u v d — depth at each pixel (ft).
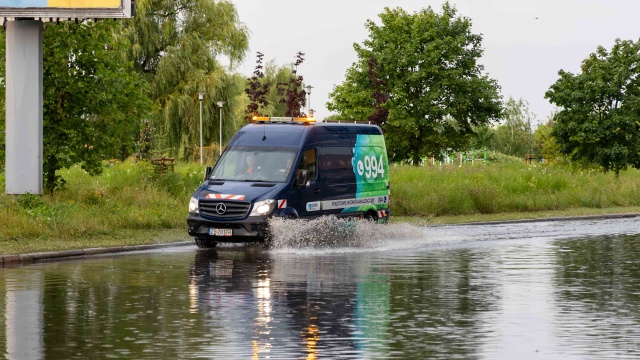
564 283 56.13
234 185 78.02
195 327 40.57
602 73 182.29
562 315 44.14
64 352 35.27
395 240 86.84
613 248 79.66
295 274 59.98
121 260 68.44
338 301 48.37
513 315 44.11
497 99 246.06
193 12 214.28
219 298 49.26
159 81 206.90
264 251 75.66
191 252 74.64
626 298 49.85
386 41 248.73
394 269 63.21
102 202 96.12
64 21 97.91
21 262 67.00
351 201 84.07
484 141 257.96
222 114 209.77
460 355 34.86
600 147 180.65
